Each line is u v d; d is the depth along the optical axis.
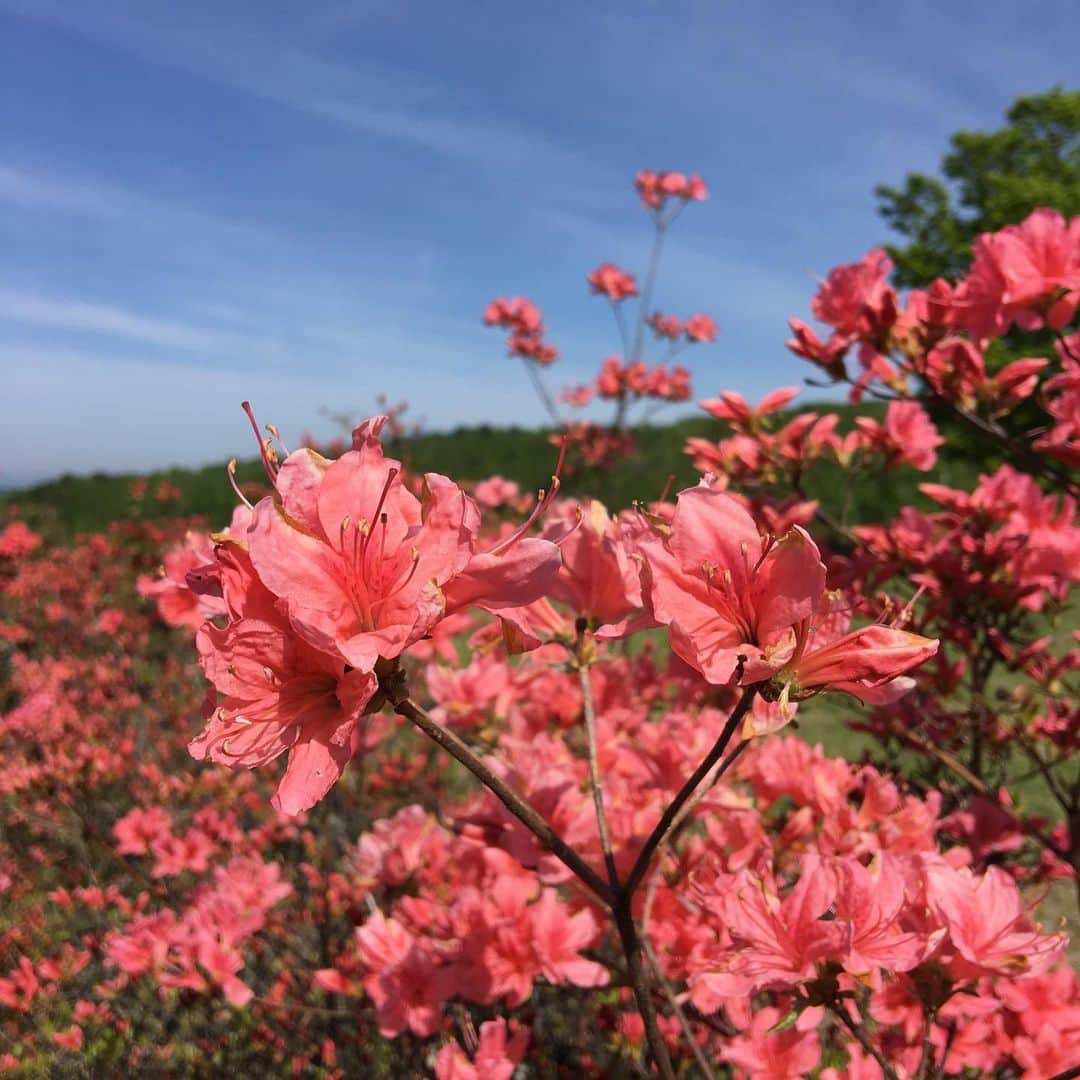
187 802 1.10
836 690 0.26
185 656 1.70
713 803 0.44
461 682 0.54
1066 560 0.70
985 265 0.55
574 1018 0.67
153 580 0.80
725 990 0.31
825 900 0.32
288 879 0.89
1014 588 0.71
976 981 0.38
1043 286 0.53
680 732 0.47
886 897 0.32
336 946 0.77
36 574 2.10
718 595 0.26
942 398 0.60
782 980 0.31
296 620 0.24
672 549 0.27
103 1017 0.72
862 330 0.61
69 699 1.38
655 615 0.26
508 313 1.76
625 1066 0.59
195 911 0.66
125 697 1.42
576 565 0.36
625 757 0.48
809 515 0.66
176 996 0.72
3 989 0.73
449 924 0.50
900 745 0.72
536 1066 0.62
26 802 0.98
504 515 1.49
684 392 1.81
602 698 0.65
